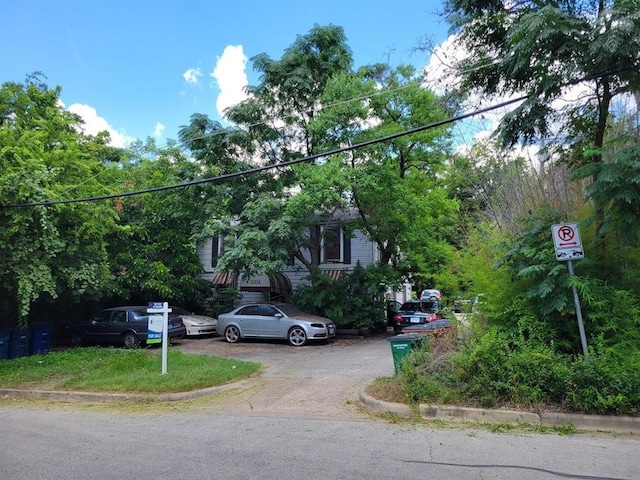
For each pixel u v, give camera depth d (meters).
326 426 7.14
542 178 11.47
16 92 15.91
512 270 8.70
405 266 20.34
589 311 7.95
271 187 19.61
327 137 17.78
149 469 5.34
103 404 9.08
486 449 5.88
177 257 20.61
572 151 9.53
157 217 20.09
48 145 15.41
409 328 12.41
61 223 13.77
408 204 18.19
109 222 14.56
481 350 7.83
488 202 13.84
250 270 18.41
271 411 8.23
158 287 19.45
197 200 19.41
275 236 17.70
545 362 7.44
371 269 19.66
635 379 6.73
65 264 13.80
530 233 8.73
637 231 7.59
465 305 9.72
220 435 6.74
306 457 5.68
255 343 17.80
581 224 7.98
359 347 16.42
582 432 6.54
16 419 7.98
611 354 7.35
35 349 14.95
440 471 5.15
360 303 19.27
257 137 19.27
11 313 16.41
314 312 20.20
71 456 5.85
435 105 15.70
